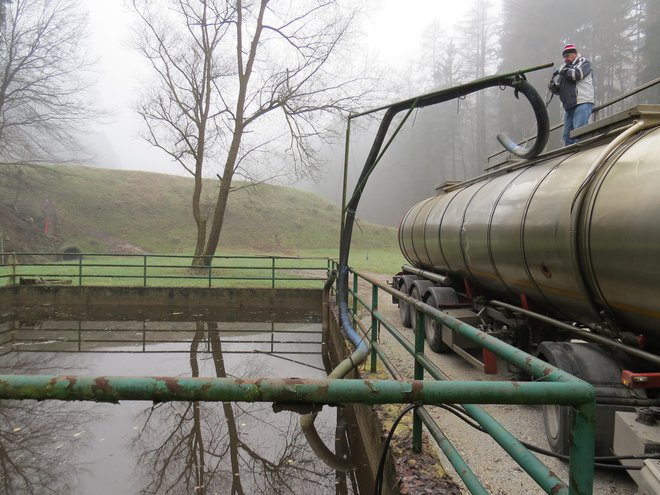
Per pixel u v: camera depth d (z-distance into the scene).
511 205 5.18
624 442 2.97
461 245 6.59
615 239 3.34
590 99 6.14
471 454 3.72
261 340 11.33
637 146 3.58
